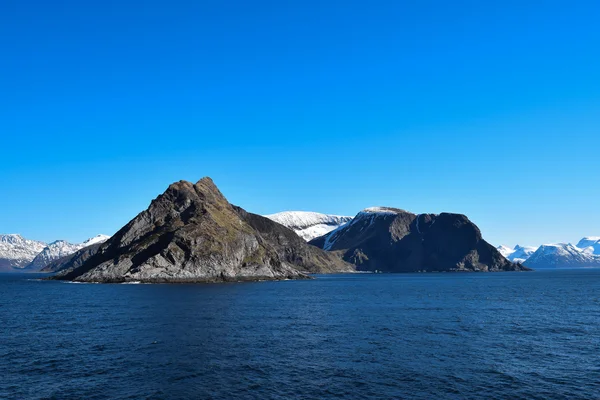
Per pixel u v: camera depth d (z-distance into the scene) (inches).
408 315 3149.6
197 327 2561.5
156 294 5007.4
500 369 1665.8
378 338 2244.1
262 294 5128.0
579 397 1382.9
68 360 1782.7
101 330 2464.3
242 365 1712.6
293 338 2233.0
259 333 2372.0
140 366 1692.9
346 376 1578.5
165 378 1552.7
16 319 2940.5
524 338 2251.5
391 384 1493.6
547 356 1863.9
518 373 1619.1
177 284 7096.5
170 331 2422.5
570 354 1899.6
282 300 4333.2
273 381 1523.1
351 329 2514.8
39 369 1659.7
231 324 2684.5
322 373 1612.9
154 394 1400.1
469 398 1371.8
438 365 1720.0
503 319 2942.9
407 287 7003.0
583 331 2469.2
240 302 4079.7
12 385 1482.5
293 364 1729.8
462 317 3041.3
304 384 1493.6
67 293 5305.1
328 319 2928.2
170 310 3390.7
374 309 3548.2
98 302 4079.7
